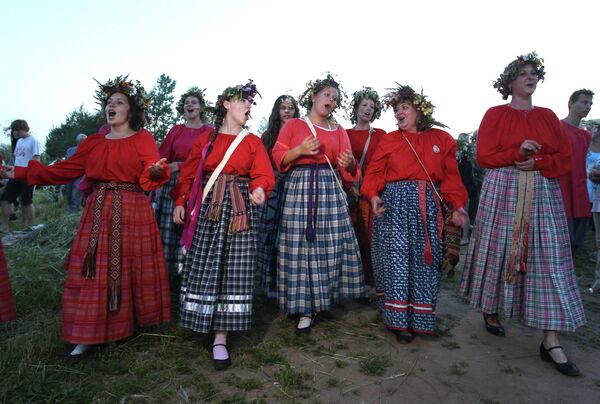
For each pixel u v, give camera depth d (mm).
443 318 3986
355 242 3727
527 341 3504
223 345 2971
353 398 2578
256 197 2967
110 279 2920
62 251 5293
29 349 2895
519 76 3350
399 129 3613
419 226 3398
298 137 3594
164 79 48281
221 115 3213
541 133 3236
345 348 3279
